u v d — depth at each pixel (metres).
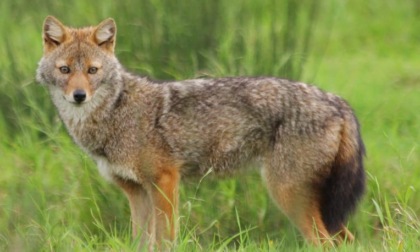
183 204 14.62
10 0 18.08
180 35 16.34
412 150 15.46
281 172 13.26
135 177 13.42
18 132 16.83
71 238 13.34
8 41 17.38
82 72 13.15
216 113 13.39
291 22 16.50
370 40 23.78
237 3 16.73
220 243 13.71
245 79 13.55
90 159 14.83
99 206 14.75
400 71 21.42
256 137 13.34
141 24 16.45
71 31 13.43
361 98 18.98
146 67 16.23
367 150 15.98
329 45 22.86
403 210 13.40
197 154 13.50
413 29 24.48
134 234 13.57
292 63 16.19
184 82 13.61
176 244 12.82
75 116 13.45
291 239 13.20
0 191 14.91
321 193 13.29
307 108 13.17
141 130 13.34
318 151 13.15
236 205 14.77
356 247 12.77
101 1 16.92
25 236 12.04
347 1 25.50
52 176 15.16
